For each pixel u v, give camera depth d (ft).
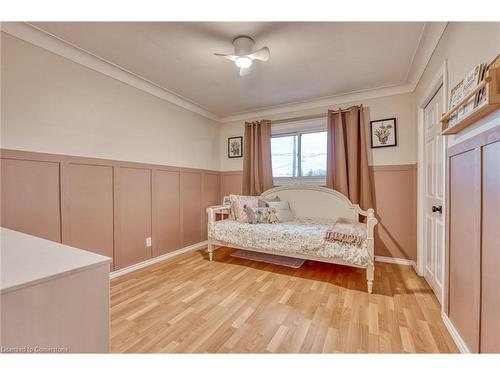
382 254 10.13
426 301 6.64
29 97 6.36
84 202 7.60
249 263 10.02
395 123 9.79
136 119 9.33
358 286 7.67
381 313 6.03
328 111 10.78
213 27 6.14
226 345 4.86
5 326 2.10
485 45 3.87
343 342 4.92
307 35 6.46
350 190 10.28
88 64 7.64
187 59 7.78
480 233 3.95
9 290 2.08
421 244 8.38
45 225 6.67
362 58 7.64
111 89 8.42
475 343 4.08
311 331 5.31
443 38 5.90
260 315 5.98
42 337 2.31
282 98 11.25
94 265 2.71
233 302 6.65
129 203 9.05
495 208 3.54
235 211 11.02
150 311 6.18
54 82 6.87
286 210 11.08
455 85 5.15
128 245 9.00
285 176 12.64
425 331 5.26
